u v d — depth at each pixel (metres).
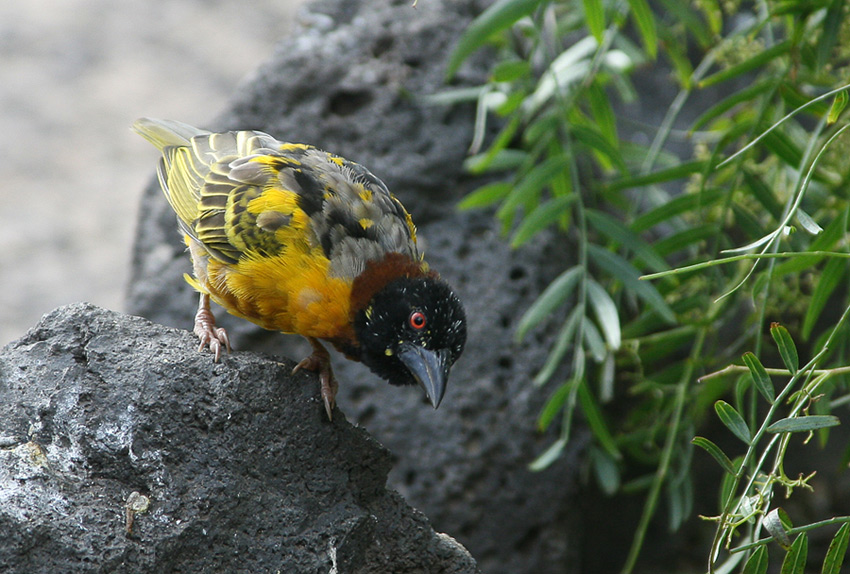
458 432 11.20
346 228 7.40
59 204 20.45
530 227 10.17
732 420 6.37
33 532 5.77
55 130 22.44
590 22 9.66
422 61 12.48
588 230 12.79
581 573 12.88
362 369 11.43
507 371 11.42
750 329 10.77
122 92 23.42
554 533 11.26
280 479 6.68
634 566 13.03
